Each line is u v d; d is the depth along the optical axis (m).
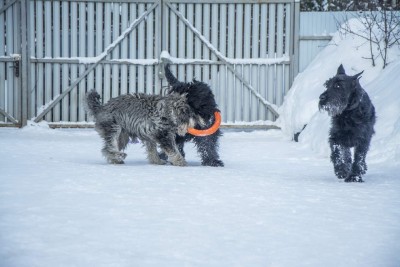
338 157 6.45
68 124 10.76
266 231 4.40
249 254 3.82
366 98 6.46
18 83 10.72
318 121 9.07
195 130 7.08
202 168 6.88
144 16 10.76
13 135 9.83
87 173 6.09
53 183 5.52
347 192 5.59
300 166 7.35
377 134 7.85
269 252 3.88
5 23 10.69
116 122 7.17
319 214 4.81
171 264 3.57
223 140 9.80
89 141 9.35
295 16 10.70
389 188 5.82
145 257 3.69
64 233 4.17
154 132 7.10
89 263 3.54
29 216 4.53
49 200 4.95
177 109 7.05
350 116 6.37
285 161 7.75
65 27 10.76
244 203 5.06
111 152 7.14
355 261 3.72
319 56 10.57
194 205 4.95
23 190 5.23
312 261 3.71
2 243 3.88
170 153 7.13
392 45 10.05
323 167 7.28
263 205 5.02
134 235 4.18
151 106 7.07
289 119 10.26
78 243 3.94
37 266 3.44
